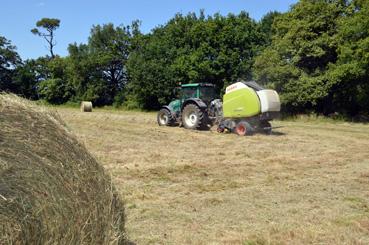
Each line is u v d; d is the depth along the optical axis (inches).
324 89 925.2
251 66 1246.3
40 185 127.0
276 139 560.4
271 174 340.2
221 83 1275.8
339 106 988.6
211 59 1298.0
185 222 215.3
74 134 151.6
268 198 266.1
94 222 142.4
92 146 462.6
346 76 884.6
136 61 1390.3
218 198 261.9
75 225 134.6
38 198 125.0
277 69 953.5
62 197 132.0
